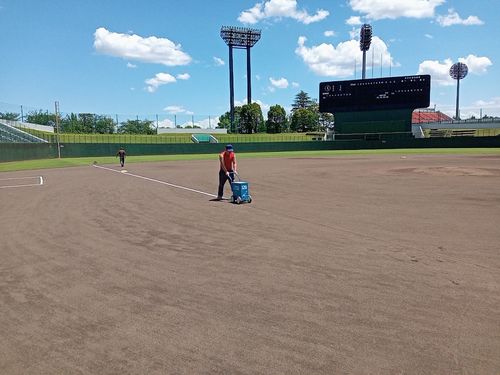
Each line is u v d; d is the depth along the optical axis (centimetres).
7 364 380
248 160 4153
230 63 9844
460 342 400
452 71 10725
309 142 6806
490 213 1088
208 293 542
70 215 1145
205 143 6319
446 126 7806
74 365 376
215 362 375
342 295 524
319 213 1126
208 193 1616
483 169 2525
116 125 8312
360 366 362
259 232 895
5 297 543
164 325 452
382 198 1403
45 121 7475
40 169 3144
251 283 576
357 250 733
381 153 5266
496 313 464
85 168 3216
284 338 416
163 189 1755
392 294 524
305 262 667
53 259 714
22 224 1030
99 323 461
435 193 1503
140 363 377
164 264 673
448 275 592
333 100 6638
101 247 789
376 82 6353
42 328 452
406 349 389
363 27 8744
